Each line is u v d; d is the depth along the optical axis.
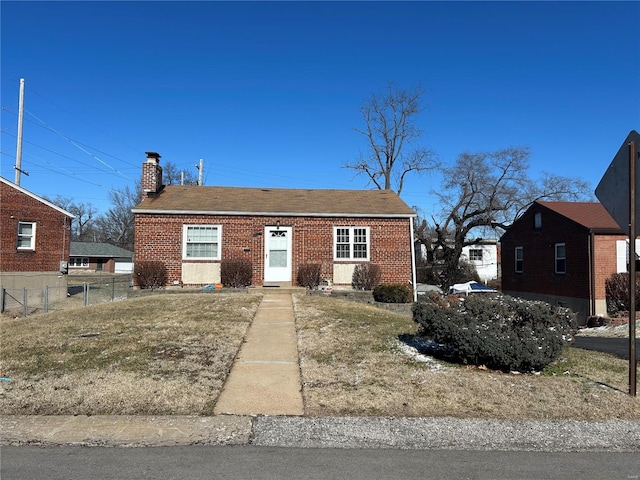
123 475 3.95
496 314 7.43
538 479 3.97
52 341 8.65
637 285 18.69
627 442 4.77
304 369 7.22
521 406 5.72
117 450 4.47
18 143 27.06
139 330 9.58
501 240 30.75
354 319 11.21
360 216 19.81
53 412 5.36
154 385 6.26
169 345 8.35
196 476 3.95
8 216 23.11
